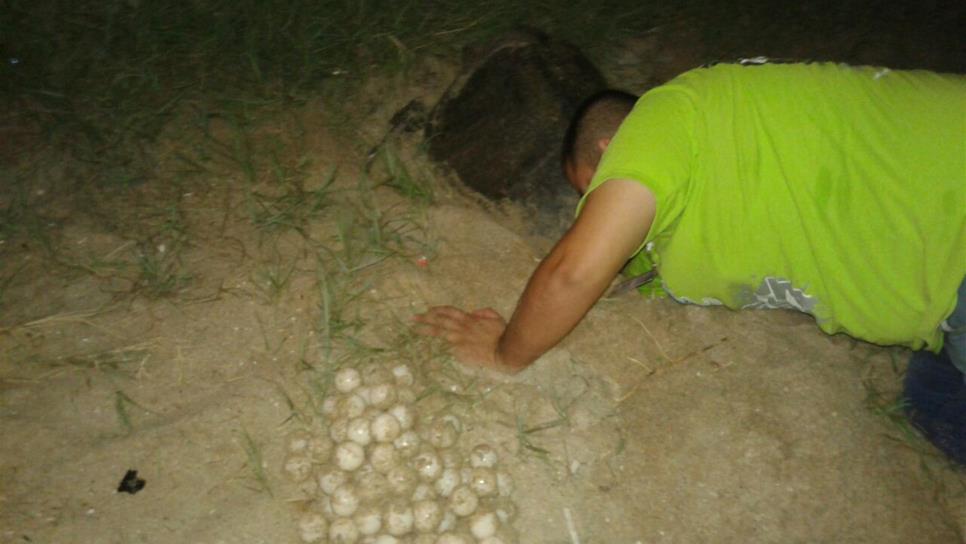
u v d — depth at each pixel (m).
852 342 2.77
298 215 2.99
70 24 3.62
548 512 2.29
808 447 2.48
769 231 2.21
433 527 2.17
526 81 3.25
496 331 2.59
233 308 2.69
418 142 3.30
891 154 2.08
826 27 4.24
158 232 2.91
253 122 3.31
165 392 2.47
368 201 3.07
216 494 2.26
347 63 3.57
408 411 2.36
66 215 2.95
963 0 4.57
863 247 2.15
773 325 2.79
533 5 3.92
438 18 3.81
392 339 2.63
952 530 2.35
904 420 2.56
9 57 3.44
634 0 4.11
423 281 2.81
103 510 2.20
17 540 2.13
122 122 3.23
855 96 2.13
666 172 2.05
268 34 3.63
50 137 3.17
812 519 2.33
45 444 2.33
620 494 2.34
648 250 2.55
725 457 2.44
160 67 3.49
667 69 3.83
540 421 2.47
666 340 2.72
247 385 2.49
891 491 2.41
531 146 3.12
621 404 2.54
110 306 2.68
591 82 3.30
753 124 2.16
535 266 2.92
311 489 2.27
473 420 2.45
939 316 2.16
